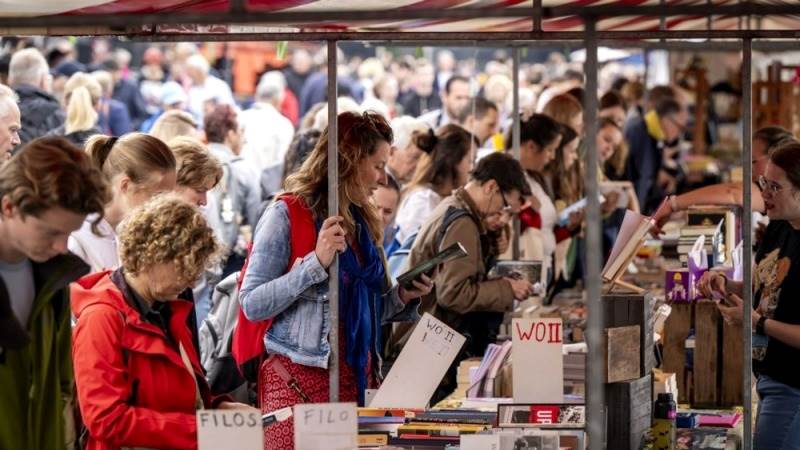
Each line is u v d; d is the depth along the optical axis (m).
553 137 14.29
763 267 9.53
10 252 6.26
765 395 9.39
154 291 7.14
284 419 8.00
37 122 15.71
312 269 8.09
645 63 22.20
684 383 10.46
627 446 8.13
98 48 27.95
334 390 8.20
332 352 8.17
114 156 8.89
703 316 10.44
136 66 28.91
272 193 15.02
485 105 17.47
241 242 14.82
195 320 7.85
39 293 6.39
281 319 8.38
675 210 11.77
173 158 9.06
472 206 10.97
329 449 6.52
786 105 17.91
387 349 10.30
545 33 8.45
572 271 15.40
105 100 22.31
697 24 14.88
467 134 13.48
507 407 7.93
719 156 25.70
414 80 27.03
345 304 8.53
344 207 8.51
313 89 27.59
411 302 9.23
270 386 8.43
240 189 15.67
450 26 10.06
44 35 8.27
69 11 7.40
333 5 7.54
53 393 6.57
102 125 22.22
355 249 8.65
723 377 10.42
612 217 16.48
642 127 20.73
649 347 8.52
